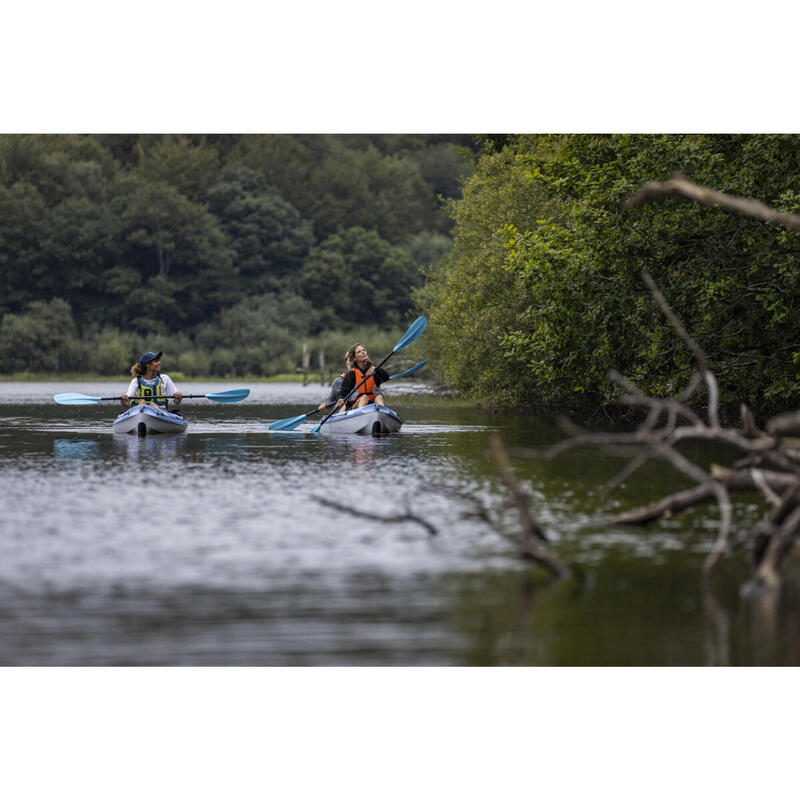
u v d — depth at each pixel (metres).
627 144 53.84
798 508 22.41
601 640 18.72
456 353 92.75
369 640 18.75
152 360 66.06
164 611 20.45
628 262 54.09
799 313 52.97
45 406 109.06
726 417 65.75
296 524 29.52
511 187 86.31
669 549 25.61
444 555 25.33
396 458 47.62
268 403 119.75
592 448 51.47
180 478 40.12
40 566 24.16
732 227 53.94
